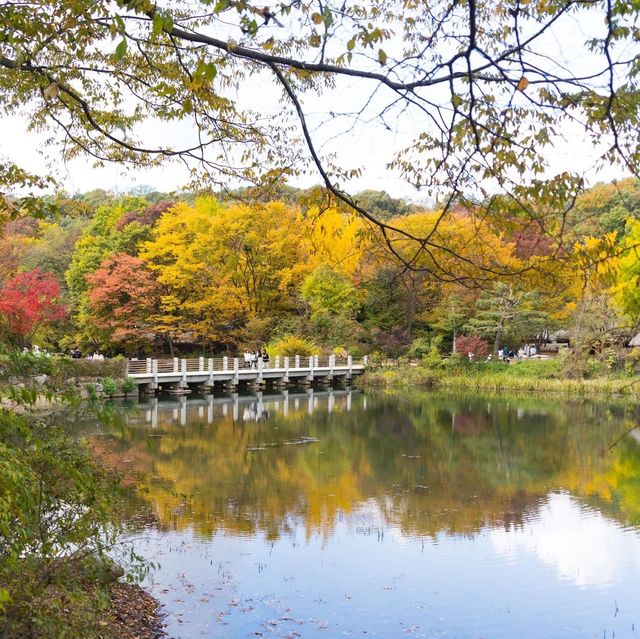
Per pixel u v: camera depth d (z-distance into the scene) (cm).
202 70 418
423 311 4384
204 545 1111
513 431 2428
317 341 4406
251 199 770
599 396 3506
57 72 759
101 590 598
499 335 4162
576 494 1510
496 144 446
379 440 2214
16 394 460
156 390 3475
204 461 1794
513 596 945
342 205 516
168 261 4156
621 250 438
